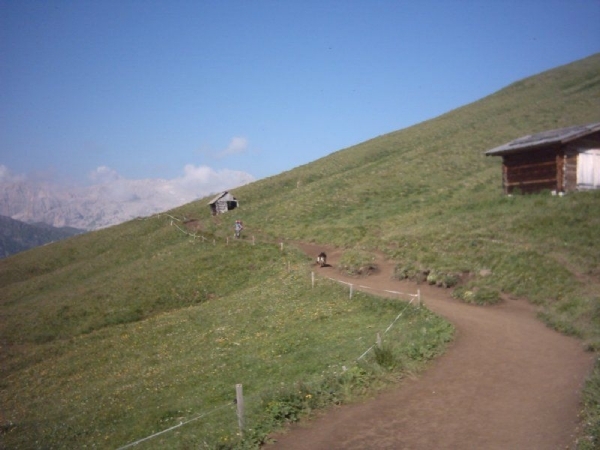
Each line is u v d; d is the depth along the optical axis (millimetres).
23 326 42125
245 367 20234
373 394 13484
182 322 33406
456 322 20094
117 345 31703
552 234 28109
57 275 65312
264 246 51094
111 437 16062
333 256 42594
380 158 89500
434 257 30703
